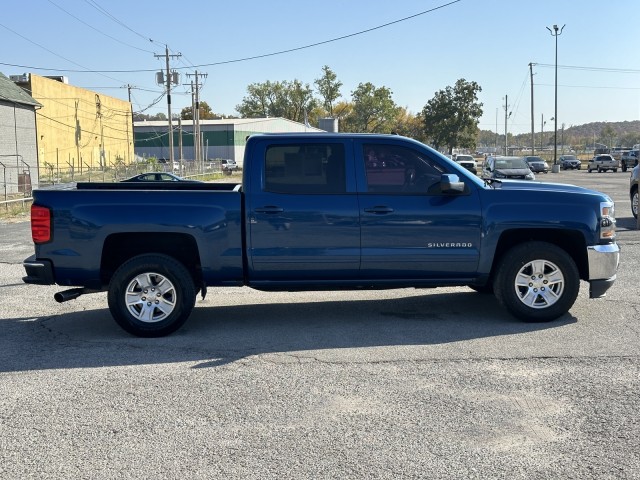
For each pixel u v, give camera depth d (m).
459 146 107.38
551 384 5.27
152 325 6.78
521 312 7.04
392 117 128.00
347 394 5.12
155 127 95.00
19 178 33.97
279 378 5.51
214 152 92.94
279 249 6.84
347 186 6.89
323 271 6.91
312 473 3.87
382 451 4.14
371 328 7.03
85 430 4.53
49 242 6.75
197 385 5.38
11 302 8.69
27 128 40.50
